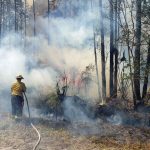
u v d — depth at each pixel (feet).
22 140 40.57
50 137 42.14
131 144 41.65
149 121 53.67
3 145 38.63
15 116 49.80
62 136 42.75
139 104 59.57
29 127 45.85
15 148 37.76
